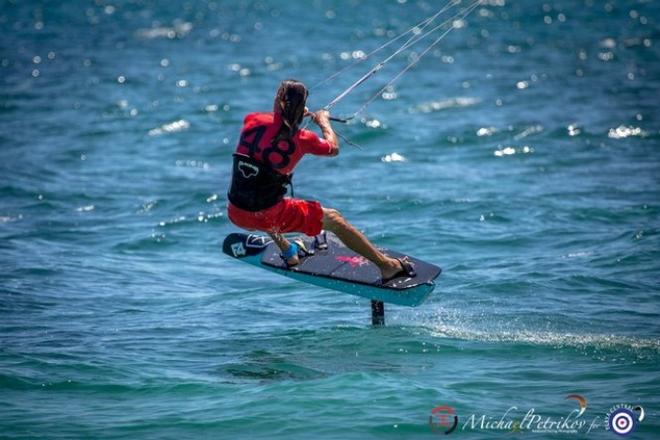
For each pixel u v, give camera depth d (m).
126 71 117.00
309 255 38.56
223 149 79.44
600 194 62.22
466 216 57.81
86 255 52.34
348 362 35.53
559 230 54.53
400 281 36.53
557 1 171.00
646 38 135.88
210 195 64.06
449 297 43.72
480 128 83.00
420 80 109.25
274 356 36.38
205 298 45.12
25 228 57.59
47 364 35.19
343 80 110.25
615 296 43.28
